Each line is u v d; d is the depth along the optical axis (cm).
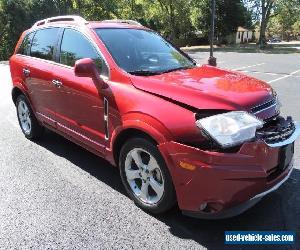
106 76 436
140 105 380
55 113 533
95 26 486
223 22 4841
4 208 414
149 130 362
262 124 346
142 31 521
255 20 5166
